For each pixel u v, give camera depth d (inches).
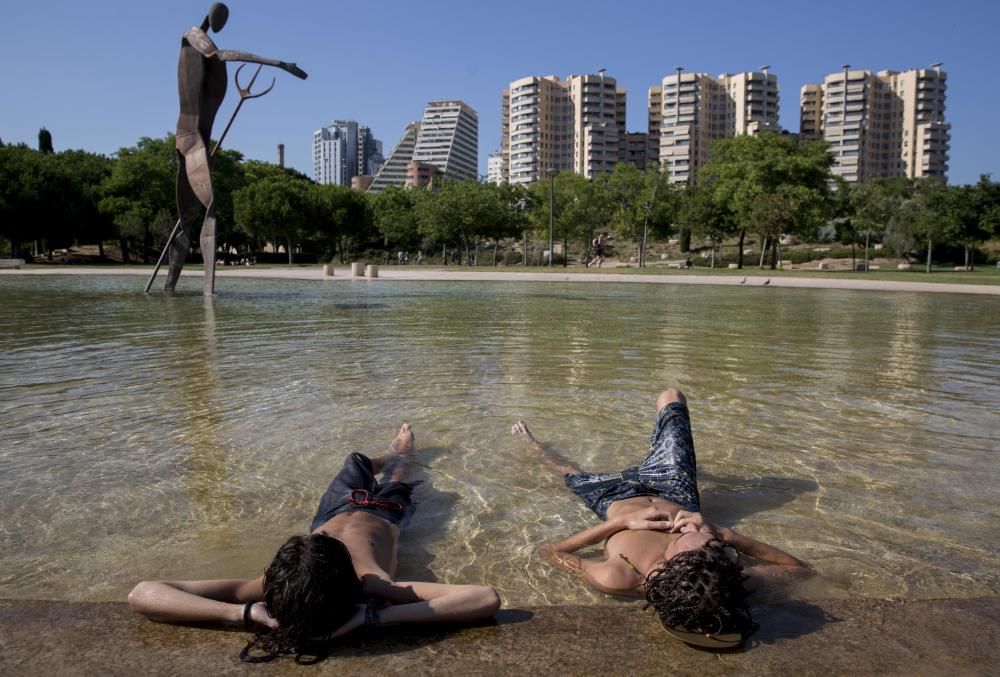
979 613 107.6
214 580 112.7
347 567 101.7
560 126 6412.4
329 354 366.9
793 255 2652.6
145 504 158.6
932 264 2466.8
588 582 126.1
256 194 2361.0
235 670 93.2
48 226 1989.4
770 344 417.4
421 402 257.0
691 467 161.5
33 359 348.8
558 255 2982.3
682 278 1278.3
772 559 130.1
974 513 157.3
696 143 5723.4
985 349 402.0
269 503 159.6
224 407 248.1
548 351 381.4
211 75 738.2
